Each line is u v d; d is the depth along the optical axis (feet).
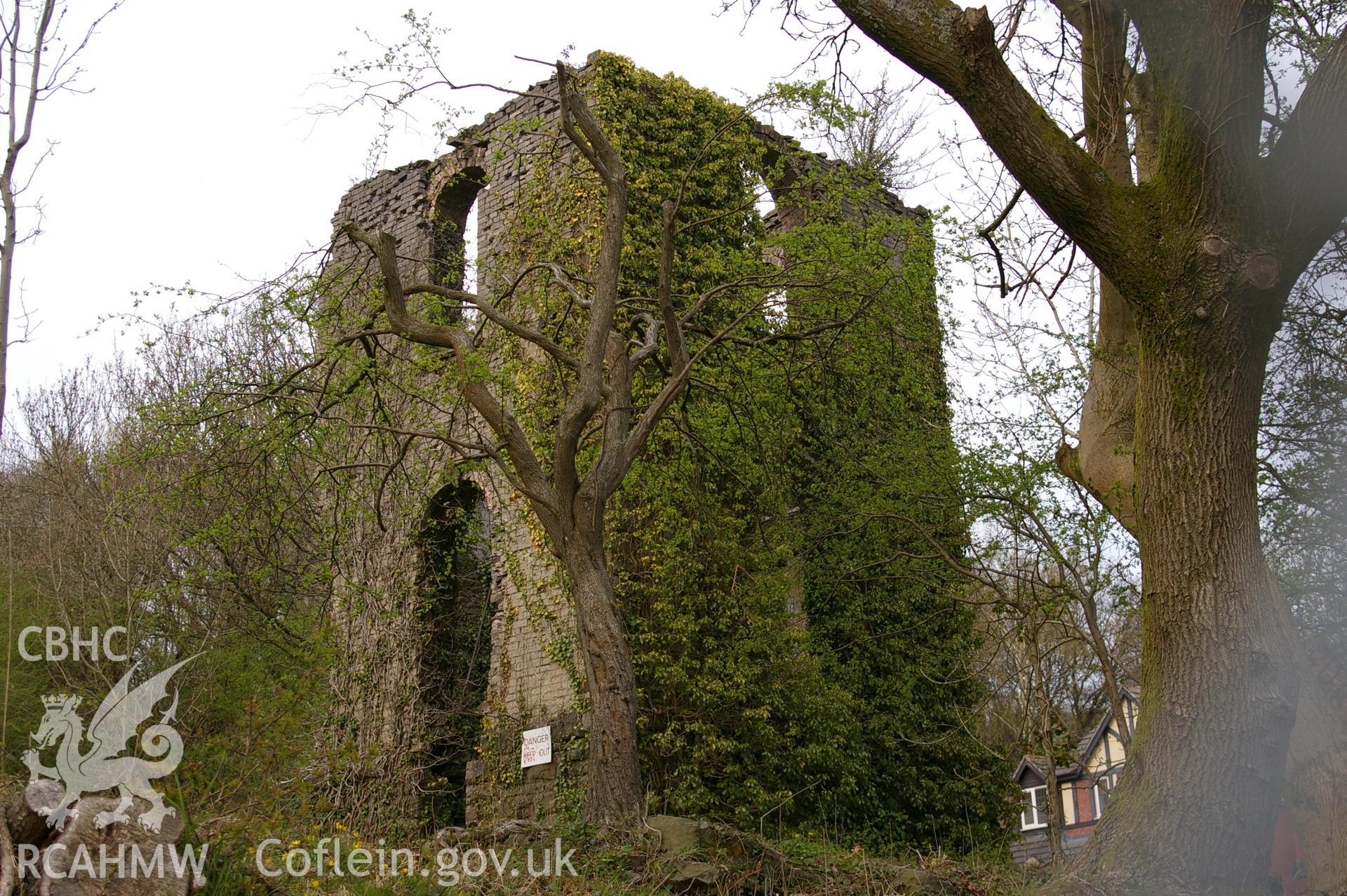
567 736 51.88
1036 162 28.12
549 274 49.24
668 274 42.78
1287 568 39.29
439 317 48.11
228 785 25.86
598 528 38.83
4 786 21.43
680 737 50.62
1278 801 25.80
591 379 39.32
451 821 58.54
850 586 62.44
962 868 36.91
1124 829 26.61
